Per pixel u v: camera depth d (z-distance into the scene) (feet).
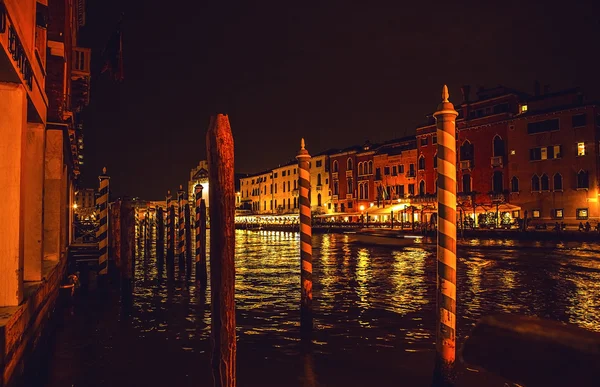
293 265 75.05
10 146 20.30
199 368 24.22
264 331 30.58
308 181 29.37
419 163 185.16
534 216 144.77
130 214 44.04
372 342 27.86
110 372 23.59
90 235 85.10
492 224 143.84
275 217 269.23
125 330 32.01
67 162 52.03
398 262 77.77
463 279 53.78
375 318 33.94
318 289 47.55
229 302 13.51
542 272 60.03
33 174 28.07
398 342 27.81
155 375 23.17
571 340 10.33
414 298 42.09
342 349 26.58
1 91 20.56
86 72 65.98
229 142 13.61
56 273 35.19
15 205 20.12
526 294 43.60
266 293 46.19
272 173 301.84
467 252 90.63
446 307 18.08
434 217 165.07
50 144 39.29
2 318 16.96
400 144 203.62
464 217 158.30
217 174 13.47
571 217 136.77
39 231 27.76
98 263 50.70
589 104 134.41
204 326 33.14
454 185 18.31
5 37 17.26
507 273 59.11
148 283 54.49
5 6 16.81
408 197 184.55
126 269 43.42
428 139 180.96
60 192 39.14
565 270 62.08
